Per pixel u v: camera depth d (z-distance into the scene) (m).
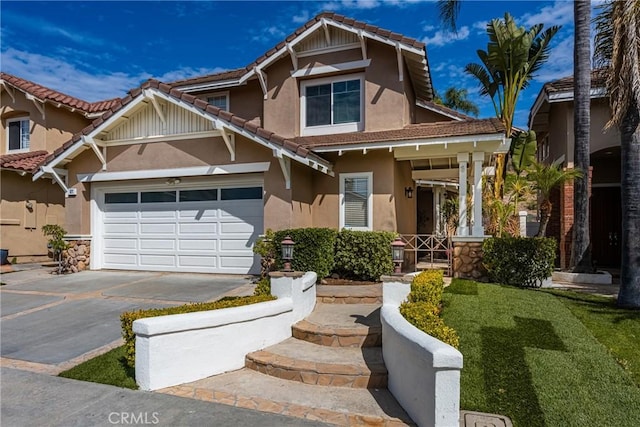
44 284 11.11
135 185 12.87
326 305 8.19
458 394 3.85
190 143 11.75
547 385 4.82
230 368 5.79
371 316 7.25
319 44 13.15
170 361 5.27
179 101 11.07
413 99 14.66
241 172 11.23
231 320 5.78
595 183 16.19
